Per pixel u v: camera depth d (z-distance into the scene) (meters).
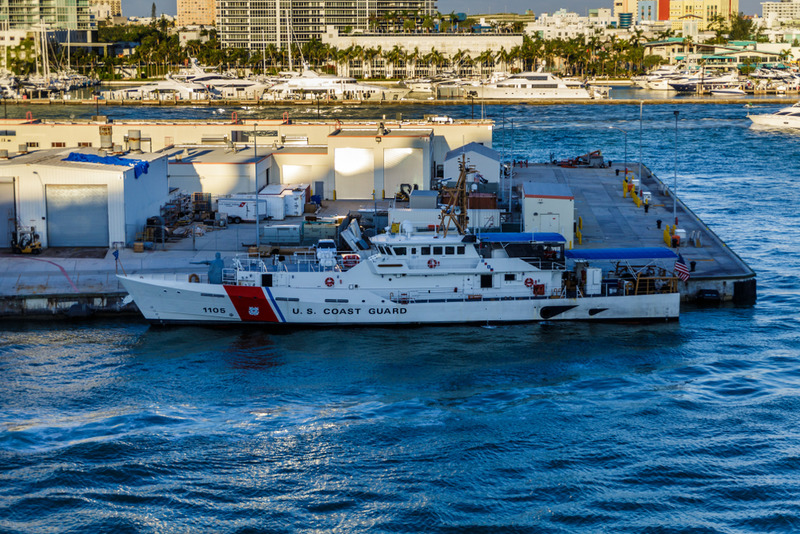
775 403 60.84
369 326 75.44
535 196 94.00
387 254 74.25
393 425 58.47
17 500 49.84
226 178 117.31
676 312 76.75
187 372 66.81
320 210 116.94
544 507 49.47
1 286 80.44
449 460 54.16
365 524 48.19
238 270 76.25
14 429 57.41
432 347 71.31
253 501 50.22
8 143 138.62
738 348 71.31
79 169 91.38
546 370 67.00
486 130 145.12
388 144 124.75
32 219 92.19
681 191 151.50
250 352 70.69
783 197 144.75
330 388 64.19
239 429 57.97
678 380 65.19
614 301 76.00
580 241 97.25
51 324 77.62
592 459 54.16
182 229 99.69
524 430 57.72
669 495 50.25
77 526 47.75
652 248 77.94
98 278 82.38
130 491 50.91
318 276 74.69
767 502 49.34
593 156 164.25
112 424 58.41
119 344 72.50
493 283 75.38
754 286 83.00
